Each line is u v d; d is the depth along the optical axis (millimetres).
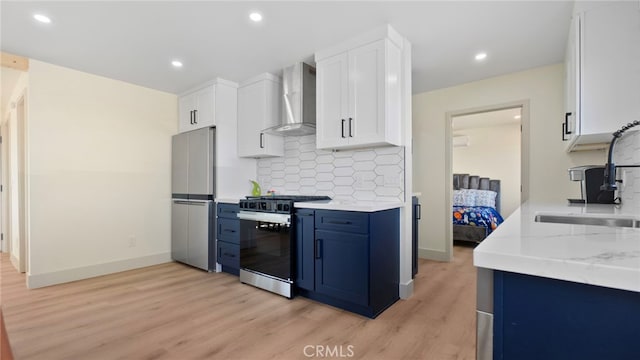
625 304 583
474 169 6996
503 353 692
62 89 3154
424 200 4055
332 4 2090
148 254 3775
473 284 2992
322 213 2469
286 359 1733
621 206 1871
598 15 1847
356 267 2262
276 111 3482
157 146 3896
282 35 2516
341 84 2639
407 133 2639
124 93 3611
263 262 2869
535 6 2092
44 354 1789
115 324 2158
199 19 2270
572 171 2266
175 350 1827
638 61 1760
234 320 2217
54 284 3043
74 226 3207
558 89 3139
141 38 2557
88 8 2109
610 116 1814
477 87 3643
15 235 3707
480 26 2377
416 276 3242
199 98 3740
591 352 611
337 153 3127
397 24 2359
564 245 707
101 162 3414
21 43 2627
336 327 2107
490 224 4652
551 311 646
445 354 1782
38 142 3002
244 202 3066
